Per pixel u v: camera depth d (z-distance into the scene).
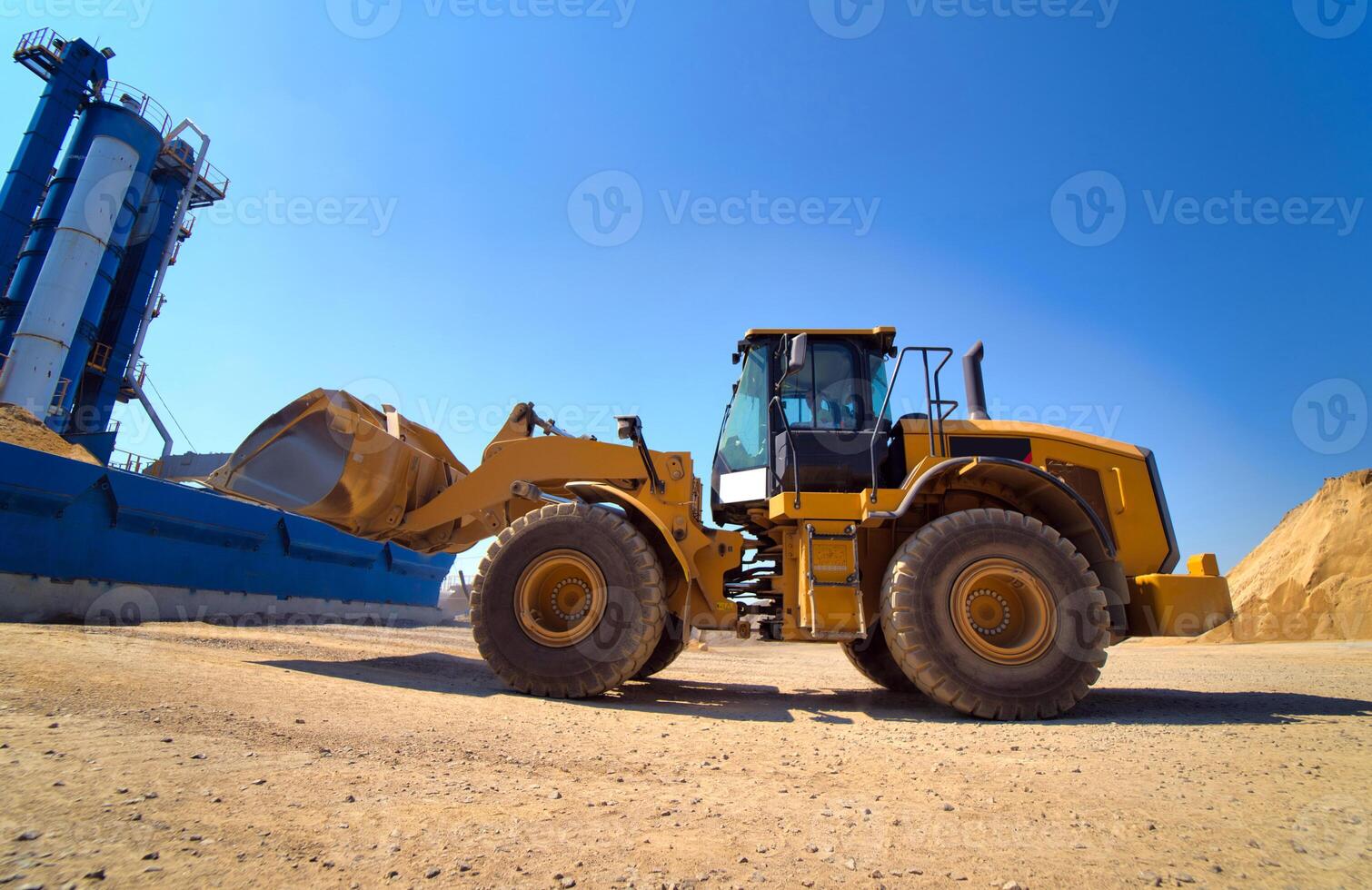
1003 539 4.77
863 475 5.48
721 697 5.56
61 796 2.02
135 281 26.22
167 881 1.57
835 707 5.07
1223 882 1.78
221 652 5.86
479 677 5.80
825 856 1.91
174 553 10.74
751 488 5.74
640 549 5.12
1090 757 3.22
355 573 15.39
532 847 1.90
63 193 23.83
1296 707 5.10
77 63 24.86
